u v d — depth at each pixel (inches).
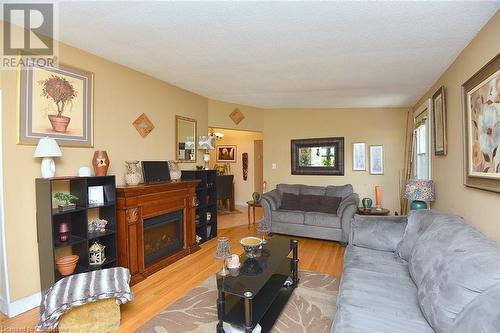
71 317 74.4
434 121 137.2
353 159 207.8
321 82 144.6
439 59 107.9
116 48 105.0
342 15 77.4
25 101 90.4
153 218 125.3
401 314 59.4
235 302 87.5
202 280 113.0
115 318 79.7
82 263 99.6
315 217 167.5
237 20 81.8
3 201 85.7
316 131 217.8
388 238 100.4
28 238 91.3
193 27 87.0
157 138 146.2
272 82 147.3
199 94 179.0
